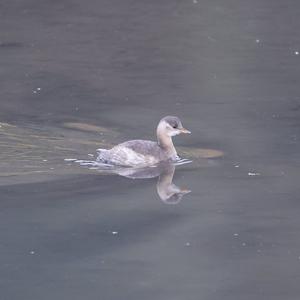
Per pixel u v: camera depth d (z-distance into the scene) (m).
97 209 15.12
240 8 36.38
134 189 16.19
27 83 24.80
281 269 13.16
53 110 21.83
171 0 37.66
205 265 13.27
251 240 14.12
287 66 27.27
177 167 17.58
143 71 26.66
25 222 14.59
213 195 15.90
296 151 18.58
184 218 14.91
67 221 14.67
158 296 12.28
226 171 17.27
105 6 36.38
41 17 34.28
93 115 21.42
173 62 27.84
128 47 29.86
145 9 35.94
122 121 20.94
